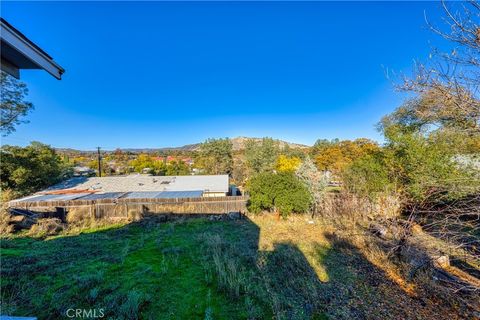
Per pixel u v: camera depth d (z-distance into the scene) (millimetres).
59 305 4480
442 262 6754
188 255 7449
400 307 4953
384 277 6262
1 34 1618
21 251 7531
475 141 4922
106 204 14125
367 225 10750
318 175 15516
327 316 4590
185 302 4816
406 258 6836
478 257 4348
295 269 6578
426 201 6273
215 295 5098
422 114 4055
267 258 7262
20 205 13398
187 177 22781
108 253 7520
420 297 5336
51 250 7715
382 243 8484
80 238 9422
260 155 40219
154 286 5410
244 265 6727
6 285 5156
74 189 18719
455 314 4719
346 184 12273
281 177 13086
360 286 5801
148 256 7344
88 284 5297
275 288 5465
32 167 18719
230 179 42125
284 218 12883
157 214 13711
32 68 2191
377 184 9578
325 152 36500
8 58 1992
